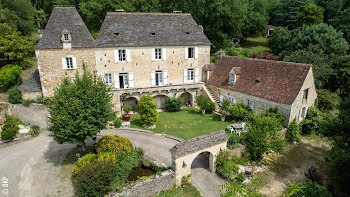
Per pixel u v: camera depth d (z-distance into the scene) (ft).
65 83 56.54
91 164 44.96
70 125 48.11
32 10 146.72
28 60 118.83
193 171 57.31
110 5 149.79
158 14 105.19
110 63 93.25
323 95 92.02
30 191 47.01
